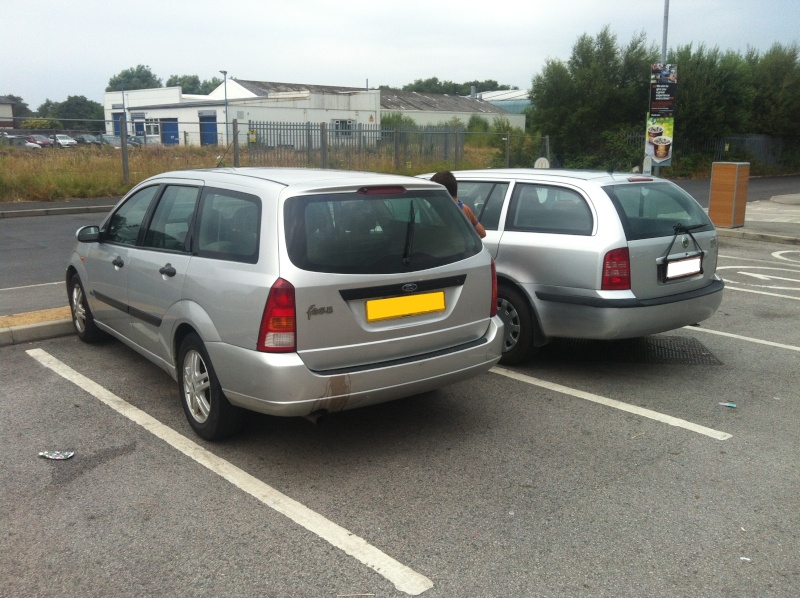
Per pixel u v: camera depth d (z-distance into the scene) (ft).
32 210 55.16
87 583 10.12
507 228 19.94
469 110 234.99
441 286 14.38
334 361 13.14
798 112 138.72
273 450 14.60
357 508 12.30
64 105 313.73
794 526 11.85
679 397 17.89
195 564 10.61
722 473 13.76
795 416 16.71
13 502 12.32
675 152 119.65
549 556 10.91
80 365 19.51
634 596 9.96
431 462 14.14
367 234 13.65
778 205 75.82
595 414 16.75
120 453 14.32
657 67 60.75
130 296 17.08
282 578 10.29
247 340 13.04
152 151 74.02
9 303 25.26
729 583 10.28
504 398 17.79
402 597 9.89
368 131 86.02
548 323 19.04
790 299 29.22
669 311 18.49
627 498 12.75
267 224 13.21
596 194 18.66
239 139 79.71
